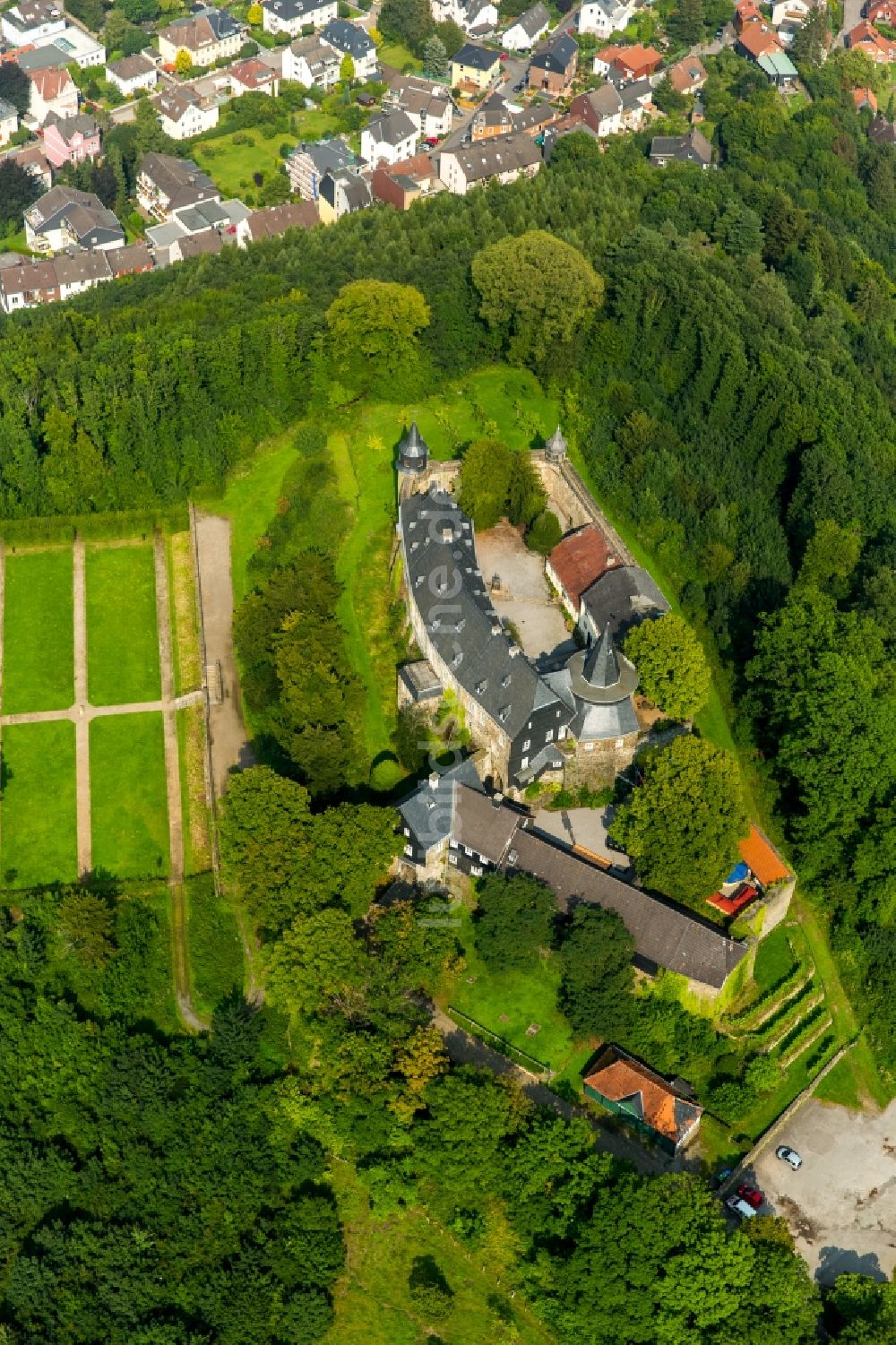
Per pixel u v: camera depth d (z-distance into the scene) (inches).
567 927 6417.3
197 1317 5905.5
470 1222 5910.4
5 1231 6141.7
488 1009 6461.6
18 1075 6382.9
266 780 6619.1
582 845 6840.6
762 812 7386.8
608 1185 5802.2
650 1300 5600.4
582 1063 6348.4
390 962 6294.3
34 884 6963.6
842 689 6865.2
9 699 7632.9
